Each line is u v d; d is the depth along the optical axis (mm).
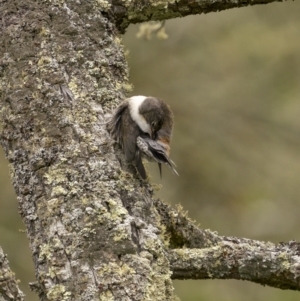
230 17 19031
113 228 6484
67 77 7488
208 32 18984
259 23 19047
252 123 18859
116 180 6902
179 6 8484
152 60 18734
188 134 18703
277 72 19031
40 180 6891
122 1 8477
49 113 7180
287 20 19031
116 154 7406
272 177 18500
